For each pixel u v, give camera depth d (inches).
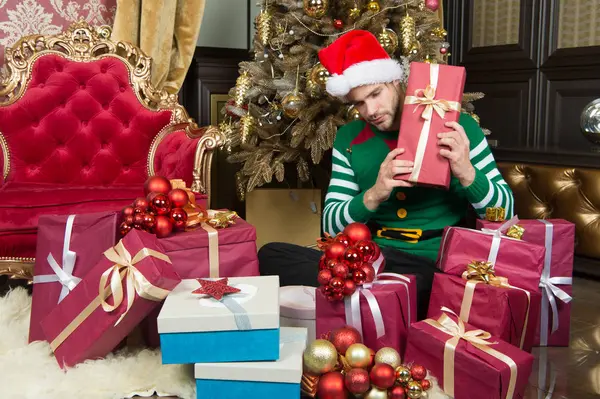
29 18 117.3
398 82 76.1
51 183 104.5
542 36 144.9
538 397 60.4
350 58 73.2
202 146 96.4
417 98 70.6
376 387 55.5
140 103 111.0
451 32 163.6
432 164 69.6
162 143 108.1
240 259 71.1
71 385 59.4
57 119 105.9
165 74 122.3
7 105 103.7
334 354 56.2
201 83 136.2
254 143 115.6
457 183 76.9
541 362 68.6
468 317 63.1
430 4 118.3
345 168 81.0
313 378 57.3
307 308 67.0
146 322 70.0
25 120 103.9
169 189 72.3
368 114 73.7
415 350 60.5
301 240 118.1
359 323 60.2
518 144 152.3
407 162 69.7
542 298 72.1
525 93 150.0
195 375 55.3
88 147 107.5
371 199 72.6
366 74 71.6
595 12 134.2
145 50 118.6
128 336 73.5
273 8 115.5
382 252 72.7
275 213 116.4
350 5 108.3
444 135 68.9
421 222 77.6
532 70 147.8
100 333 61.6
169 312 56.1
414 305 64.4
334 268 59.1
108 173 108.0
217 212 76.3
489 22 155.9
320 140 105.1
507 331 61.4
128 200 87.7
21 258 82.4
